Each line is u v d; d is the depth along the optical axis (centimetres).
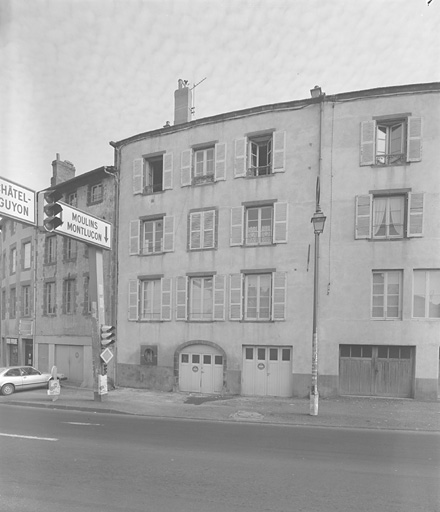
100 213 2031
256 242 1652
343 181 1526
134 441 825
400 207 1490
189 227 1758
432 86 1459
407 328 1424
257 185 1645
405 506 498
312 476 605
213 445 798
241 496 523
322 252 1523
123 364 1838
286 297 1565
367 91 1512
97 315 1488
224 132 1723
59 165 2494
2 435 877
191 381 1702
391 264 1455
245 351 1627
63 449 750
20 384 1717
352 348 1502
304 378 1518
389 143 1536
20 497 513
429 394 1397
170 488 549
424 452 762
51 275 2322
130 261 1880
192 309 1739
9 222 2828
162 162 1903
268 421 1104
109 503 496
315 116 1580
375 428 1024
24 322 2447
